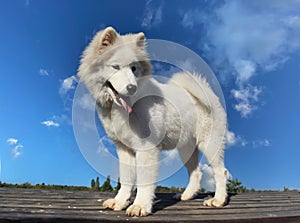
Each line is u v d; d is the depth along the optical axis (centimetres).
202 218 87
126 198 96
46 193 134
